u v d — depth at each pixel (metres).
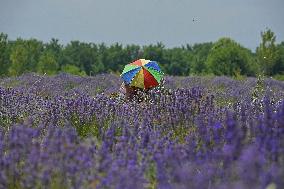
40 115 22.61
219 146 14.29
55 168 12.84
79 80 60.59
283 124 14.69
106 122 21.77
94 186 11.85
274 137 14.26
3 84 57.22
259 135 14.37
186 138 16.91
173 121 20.02
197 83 60.75
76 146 13.07
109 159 12.74
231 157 12.20
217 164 12.84
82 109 22.45
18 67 120.88
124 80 28.58
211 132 16.61
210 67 151.12
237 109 21.89
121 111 22.77
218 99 35.28
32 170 12.48
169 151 13.59
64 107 22.66
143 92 28.16
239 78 70.00
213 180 11.99
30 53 140.12
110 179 11.53
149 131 17.92
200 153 13.83
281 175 10.15
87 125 21.89
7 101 25.66
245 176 10.24
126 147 14.50
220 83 59.78
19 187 13.24
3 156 14.99
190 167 12.52
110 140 16.03
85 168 12.52
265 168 11.52
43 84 54.66
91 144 14.32
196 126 18.77
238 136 12.81
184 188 10.82
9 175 13.29
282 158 12.26
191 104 21.58
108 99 24.56
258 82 38.25
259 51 119.94
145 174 13.45
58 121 22.27
